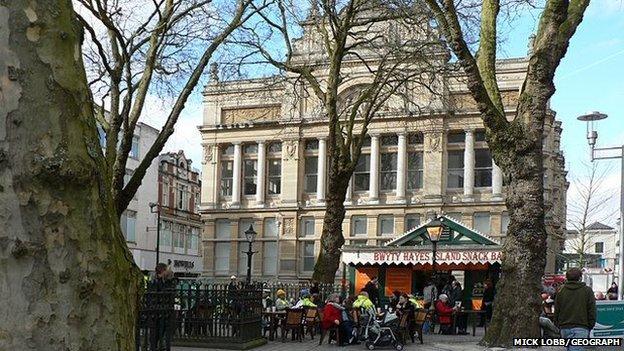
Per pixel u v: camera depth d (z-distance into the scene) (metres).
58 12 2.45
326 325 16.91
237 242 48.50
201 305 15.57
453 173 44.19
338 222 23.31
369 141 45.72
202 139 50.09
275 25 22.73
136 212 55.81
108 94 18.28
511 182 14.27
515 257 13.98
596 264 75.00
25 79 2.33
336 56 23.05
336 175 23.28
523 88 14.60
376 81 24.70
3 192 2.25
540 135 14.20
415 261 24.70
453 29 14.02
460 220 43.09
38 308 2.29
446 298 20.42
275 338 18.50
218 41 16.86
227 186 49.81
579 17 14.36
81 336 2.40
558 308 10.58
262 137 48.50
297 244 46.62
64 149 2.39
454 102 36.28
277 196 48.38
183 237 66.12
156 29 16.06
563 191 54.75
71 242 2.39
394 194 44.97
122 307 2.62
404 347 15.86
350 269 26.58
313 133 46.94
